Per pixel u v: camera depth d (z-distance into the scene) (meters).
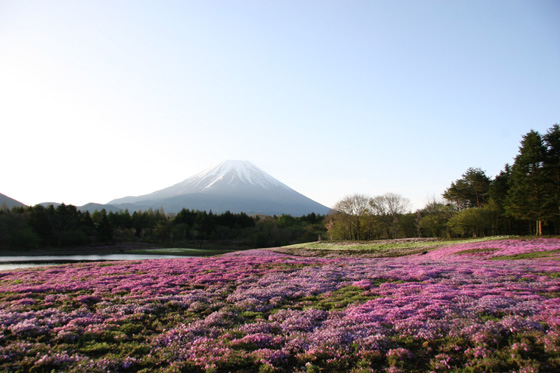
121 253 91.25
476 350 9.70
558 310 12.72
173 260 36.94
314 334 11.59
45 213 117.19
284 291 19.38
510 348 9.71
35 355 9.59
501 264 29.42
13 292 17.83
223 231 148.88
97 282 21.62
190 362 9.66
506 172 103.44
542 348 9.55
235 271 27.22
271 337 11.63
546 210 59.12
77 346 10.52
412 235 117.50
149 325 13.27
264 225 147.50
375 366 9.29
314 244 82.44
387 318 13.00
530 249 40.44
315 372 9.06
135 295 17.94
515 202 65.44
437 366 9.00
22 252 91.38
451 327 11.52
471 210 81.25
